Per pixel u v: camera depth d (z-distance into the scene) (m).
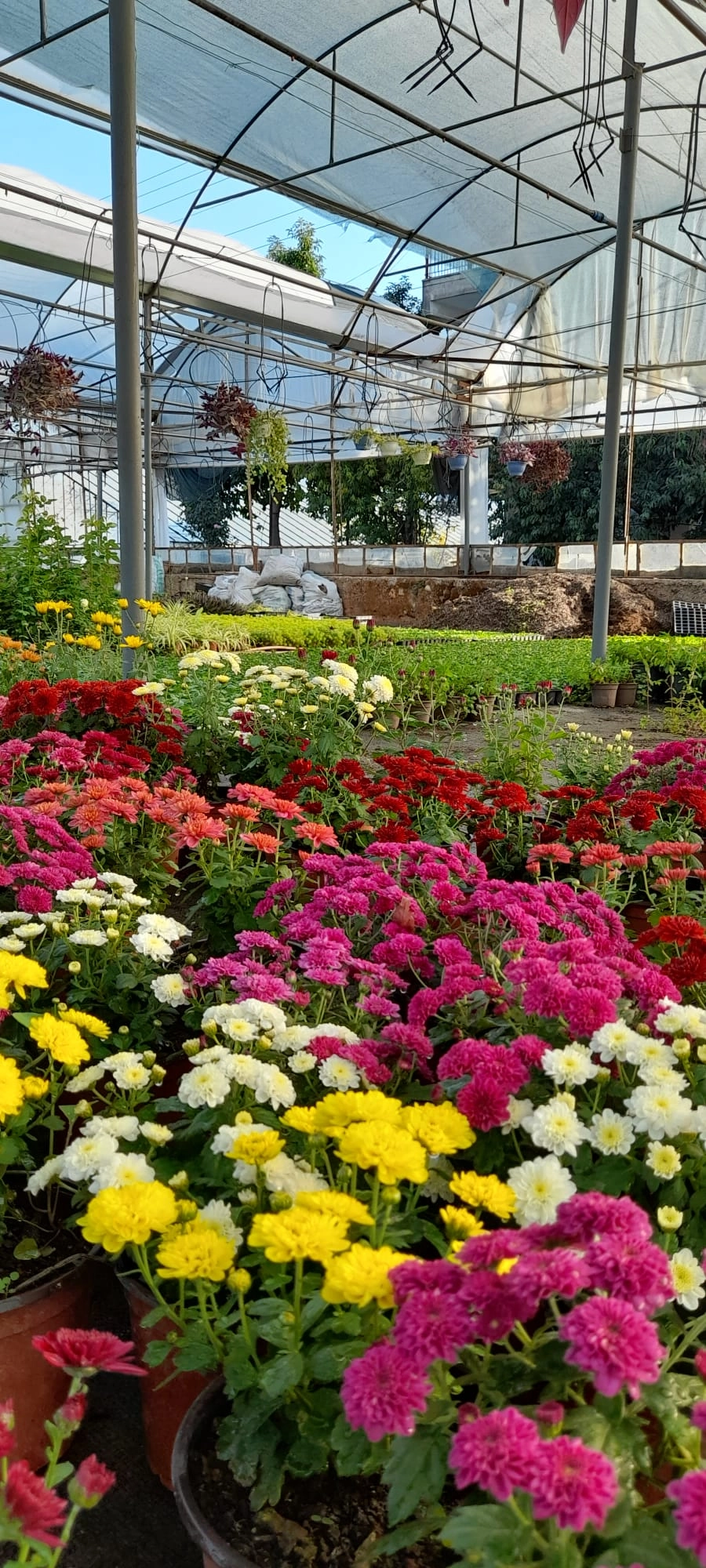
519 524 25.38
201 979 2.01
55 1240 1.82
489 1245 1.09
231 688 5.56
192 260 14.30
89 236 13.49
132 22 5.76
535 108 10.23
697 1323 1.26
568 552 19.94
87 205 13.05
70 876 2.39
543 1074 1.76
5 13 8.61
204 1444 1.35
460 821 3.81
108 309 17.11
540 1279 1.00
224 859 2.87
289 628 12.31
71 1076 1.94
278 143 10.78
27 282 15.99
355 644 10.20
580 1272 1.01
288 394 20.73
